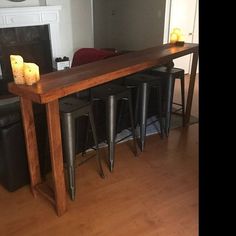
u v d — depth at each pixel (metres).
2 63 4.85
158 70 3.08
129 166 2.69
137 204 2.21
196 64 3.19
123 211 2.13
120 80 2.79
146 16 5.12
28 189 2.36
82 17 5.42
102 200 2.25
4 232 1.95
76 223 2.02
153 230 1.96
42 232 1.95
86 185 2.42
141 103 2.75
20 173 2.28
